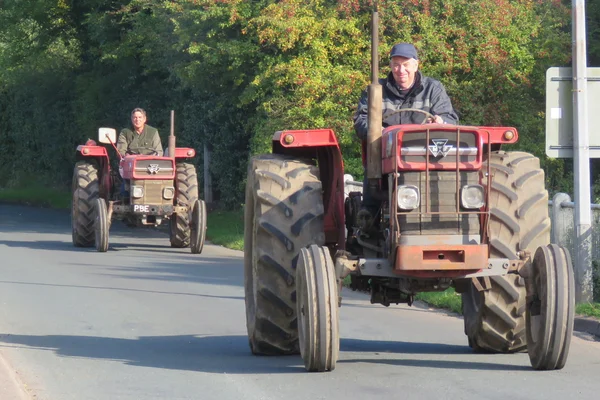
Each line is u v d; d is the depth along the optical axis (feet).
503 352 67.77
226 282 118.11
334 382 58.75
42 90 328.70
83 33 301.63
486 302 64.34
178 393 57.26
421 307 96.32
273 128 175.83
